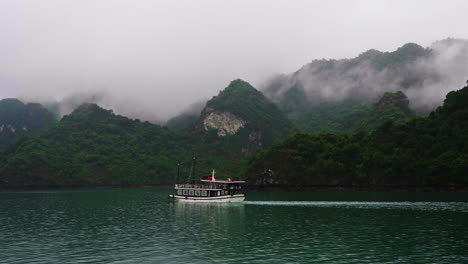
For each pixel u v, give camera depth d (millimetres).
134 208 118812
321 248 57344
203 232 71750
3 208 121812
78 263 48844
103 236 67625
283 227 77250
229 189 139375
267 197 168875
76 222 85938
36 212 108375
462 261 49031
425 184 191375
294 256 52438
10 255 53188
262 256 52438
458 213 96625
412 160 197125
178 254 53531
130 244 60469
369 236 66750
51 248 57562
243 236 67250
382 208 110375
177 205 128375
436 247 57375
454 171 178125
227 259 50812
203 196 138375
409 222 82250
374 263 48469
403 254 53125
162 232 71688
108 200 159000
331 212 102000
